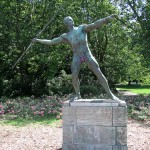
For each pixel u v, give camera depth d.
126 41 19.98
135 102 13.29
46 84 17.67
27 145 7.30
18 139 7.95
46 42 6.88
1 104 12.39
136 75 21.80
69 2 16.09
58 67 17.98
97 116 6.32
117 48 22.09
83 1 17.64
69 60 19.94
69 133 6.38
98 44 21.11
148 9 15.44
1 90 17.31
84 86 16.97
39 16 16.12
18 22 15.77
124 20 18.14
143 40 15.12
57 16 16.25
